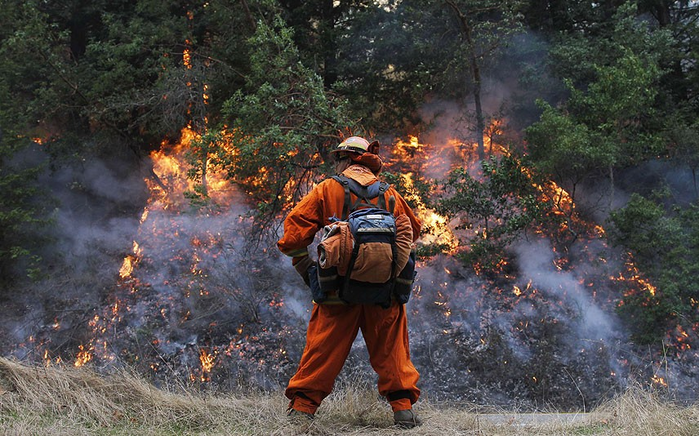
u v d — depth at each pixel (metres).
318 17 19.03
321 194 4.02
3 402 4.02
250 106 13.14
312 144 12.98
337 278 3.80
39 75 18.47
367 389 4.70
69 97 18.08
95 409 4.02
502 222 15.42
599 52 16.78
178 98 16.66
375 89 18.22
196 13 18.58
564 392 12.84
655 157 15.78
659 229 13.51
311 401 3.96
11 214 16.06
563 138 14.28
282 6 18.83
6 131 16.78
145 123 18.33
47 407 4.05
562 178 15.18
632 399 4.23
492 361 13.51
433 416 4.23
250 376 13.41
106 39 19.23
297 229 3.98
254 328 14.95
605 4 18.66
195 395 4.57
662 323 13.32
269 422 3.97
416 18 17.16
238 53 17.34
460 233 15.78
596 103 15.10
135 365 13.54
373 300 3.81
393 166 17.59
